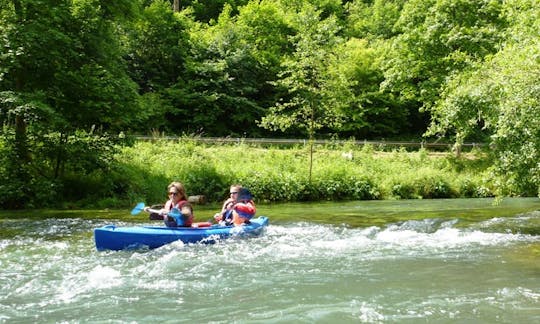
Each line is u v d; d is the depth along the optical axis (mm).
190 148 22172
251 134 33562
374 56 35250
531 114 7980
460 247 7996
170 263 6848
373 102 35344
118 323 4500
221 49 33656
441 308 4848
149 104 17969
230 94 33062
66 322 4543
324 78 18359
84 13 15484
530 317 4570
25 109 13352
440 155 26188
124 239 7812
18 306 5008
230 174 18234
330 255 7379
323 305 4961
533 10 11828
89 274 6270
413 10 26531
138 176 17406
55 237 9156
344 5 51375
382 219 11594
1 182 14656
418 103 37156
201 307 4930
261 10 38688
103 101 15250
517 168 8633
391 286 5668
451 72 23172
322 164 21203
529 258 7152
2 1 14664
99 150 16141
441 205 15500
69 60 15141
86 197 16125
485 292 5414
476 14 24891
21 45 13742
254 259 7117
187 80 32938
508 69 8469
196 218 11953
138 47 32656
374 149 27328
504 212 12891
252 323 4453
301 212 13430
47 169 16328
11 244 8422
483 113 10828
